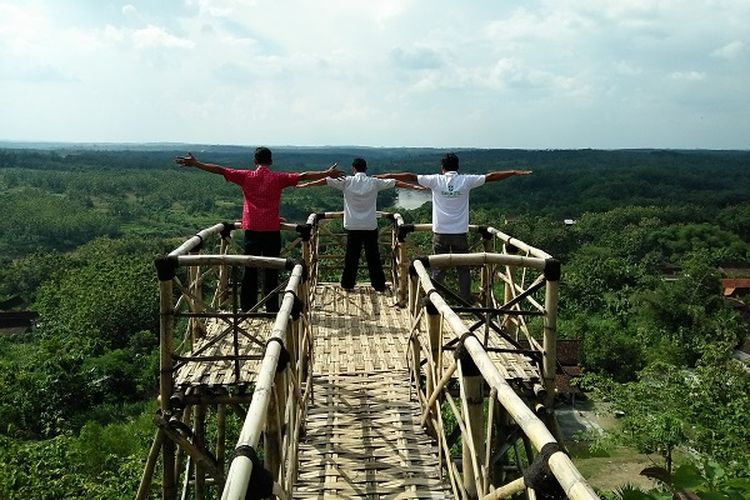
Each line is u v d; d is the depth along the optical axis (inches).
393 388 223.8
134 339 1348.4
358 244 333.7
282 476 132.0
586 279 1665.8
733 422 469.7
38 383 1012.5
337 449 183.9
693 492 111.1
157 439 192.7
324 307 317.7
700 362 582.2
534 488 86.1
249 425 92.0
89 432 748.6
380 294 340.8
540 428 89.8
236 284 191.6
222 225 266.8
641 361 1167.0
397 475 171.9
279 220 267.7
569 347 1131.9
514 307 241.8
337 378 232.2
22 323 1664.6
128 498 410.6
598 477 724.7
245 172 262.8
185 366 207.2
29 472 402.6
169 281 184.1
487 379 112.4
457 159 269.0
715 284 1626.5
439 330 178.4
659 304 1425.9
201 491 255.6
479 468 128.0
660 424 489.4
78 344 1212.5
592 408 968.9
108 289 1448.1
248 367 205.9
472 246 299.6
